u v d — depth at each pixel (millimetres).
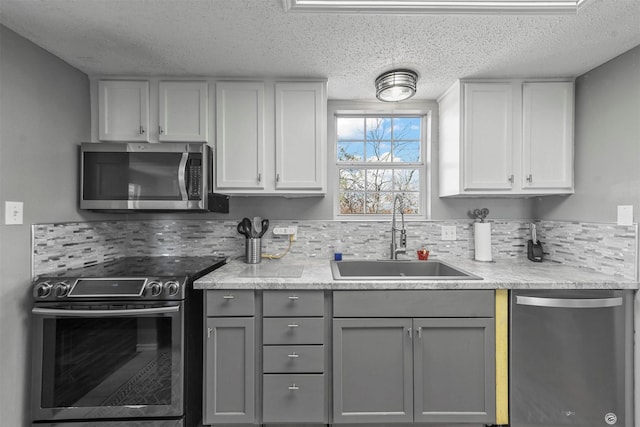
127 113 2043
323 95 2064
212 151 2055
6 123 1509
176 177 1939
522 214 2416
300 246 2408
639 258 1646
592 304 1615
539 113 2047
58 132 1803
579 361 1649
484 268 2029
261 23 1509
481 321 1672
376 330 1687
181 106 2051
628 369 1647
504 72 1986
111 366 1586
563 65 1887
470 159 2053
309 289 1678
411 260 2326
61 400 1565
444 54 1775
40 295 1535
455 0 1349
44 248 1691
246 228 2217
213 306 1676
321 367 1676
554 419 1651
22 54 1594
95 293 1548
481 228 2303
